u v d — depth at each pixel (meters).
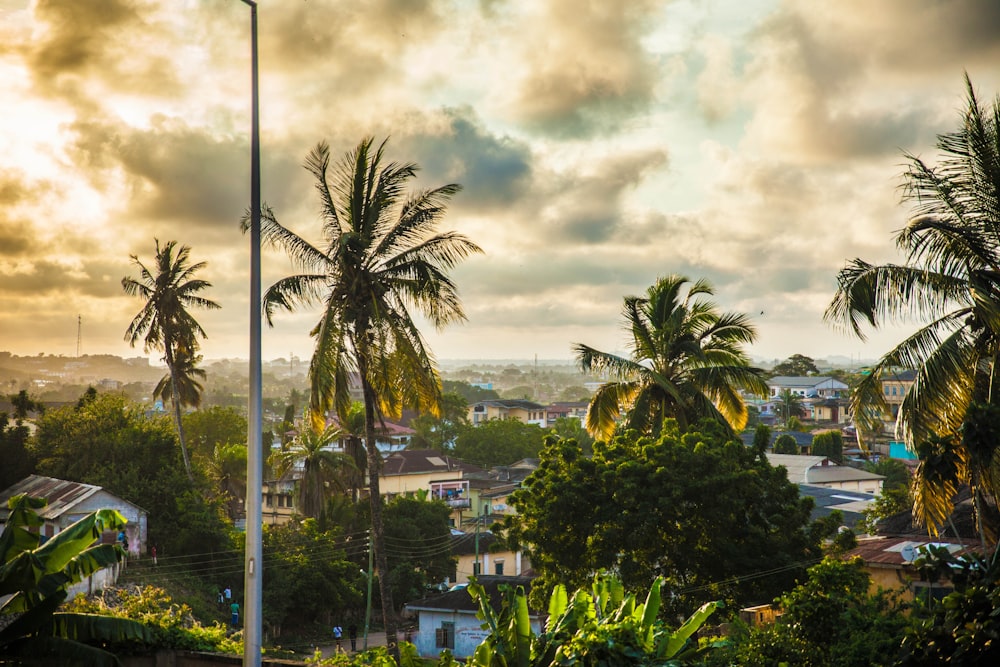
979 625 9.00
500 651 11.43
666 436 25.44
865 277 16.86
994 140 16.34
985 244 16.41
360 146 25.75
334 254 25.52
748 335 32.09
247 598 13.79
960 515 23.50
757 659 12.92
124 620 16.91
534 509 26.03
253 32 15.27
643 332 32.47
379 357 25.19
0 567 15.98
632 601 11.51
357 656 16.05
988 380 16.94
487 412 160.75
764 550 24.45
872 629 11.77
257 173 15.09
